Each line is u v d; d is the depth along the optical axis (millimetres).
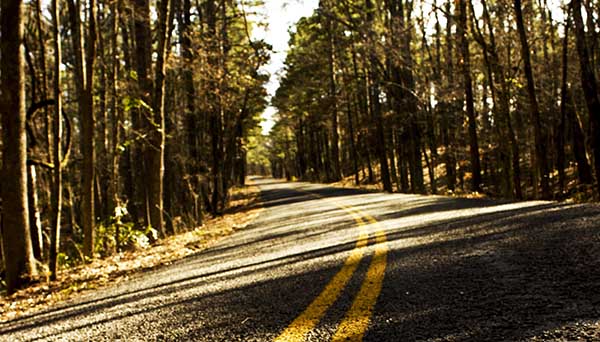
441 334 2836
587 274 3920
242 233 14180
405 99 29578
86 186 12531
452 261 5176
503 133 24969
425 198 18812
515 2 19812
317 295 4301
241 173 73438
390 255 6062
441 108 34469
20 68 9953
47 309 6648
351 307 3691
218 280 6238
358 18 33406
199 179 24438
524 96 29016
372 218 12180
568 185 26969
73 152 29156
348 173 66188
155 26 20156
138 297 5969
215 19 26219
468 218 9266
